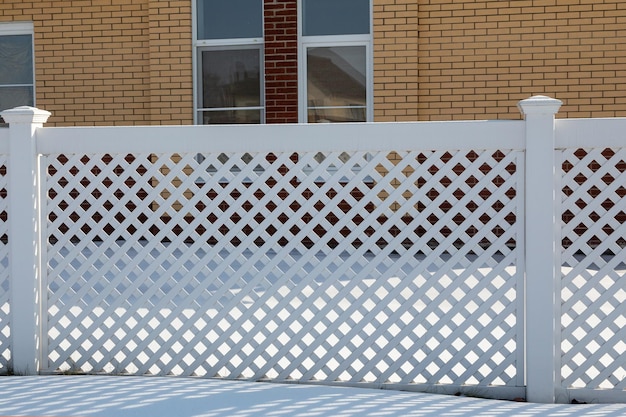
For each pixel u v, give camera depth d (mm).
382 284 4586
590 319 6133
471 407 4223
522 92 10297
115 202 4797
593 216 9359
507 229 4473
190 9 10711
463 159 4492
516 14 10250
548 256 4363
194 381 4664
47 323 4852
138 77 11086
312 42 10656
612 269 4406
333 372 4637
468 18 10359
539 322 4379
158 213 4754
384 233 4582
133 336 4797
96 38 11133
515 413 4113
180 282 4742
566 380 4453
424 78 10484
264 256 4668
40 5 11211
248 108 10891
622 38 10055
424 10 10438
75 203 4809
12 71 11484
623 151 4379
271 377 4738
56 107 11234
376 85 10398
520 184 4430
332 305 4625
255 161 4668
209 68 10930
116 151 4766
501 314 4492
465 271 4520
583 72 10148
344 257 9211
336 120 10719
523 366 4473
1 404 4230
